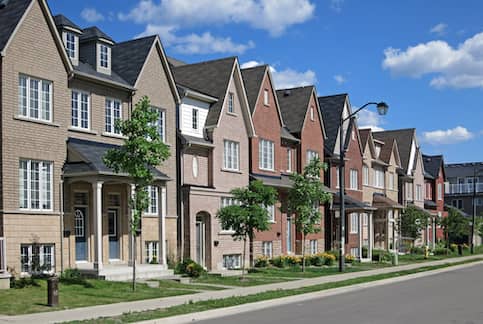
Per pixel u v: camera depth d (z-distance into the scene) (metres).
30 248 23.14
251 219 28.16
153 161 21.36
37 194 23.67
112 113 27.73
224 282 26.83
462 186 95.94
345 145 48.44
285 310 18.62
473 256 56.09
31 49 23.56
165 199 30.20
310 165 34.50
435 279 31.30
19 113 23.11
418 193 67.69
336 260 42.47
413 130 67.31
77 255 25.75
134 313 16.61
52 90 24.50
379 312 17.70
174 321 16.19
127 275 25.09
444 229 61.16
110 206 27.39
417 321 15.77
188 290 23.28
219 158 34.03
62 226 24.39
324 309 18.72
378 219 53.16
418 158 68.31
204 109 34.03
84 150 24.94
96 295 20.62
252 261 36.22
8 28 22.91
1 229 22.12
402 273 33.91
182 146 31.70
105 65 27.86
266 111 38.91
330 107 49.88
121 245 27.73
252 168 37.12
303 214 34.12
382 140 60.62
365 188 52.94
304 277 30.61
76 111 25.92
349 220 48.41
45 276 23.16
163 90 30.45
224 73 35.38
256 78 39.03
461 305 19.33
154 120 21.77
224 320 16.47
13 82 22.80
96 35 27.23
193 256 31.42
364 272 34.44
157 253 29.59
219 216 28.53
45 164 24.12
